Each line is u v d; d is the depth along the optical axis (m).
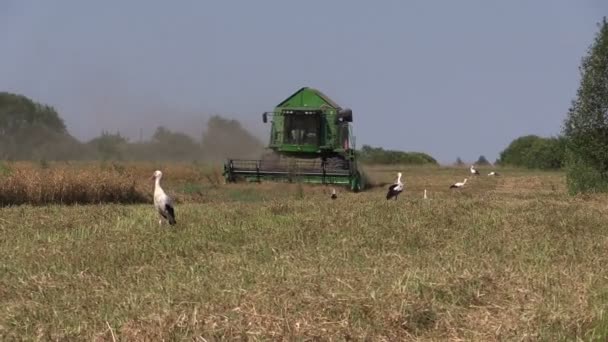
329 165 82.31
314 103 89.75
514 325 20.17
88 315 21.25
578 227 40.28
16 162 96.00
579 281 25.09
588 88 71.88
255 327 19.08
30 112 154.38
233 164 83.38
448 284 23.80
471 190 92.62
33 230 40.25
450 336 19.91
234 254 31.83
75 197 65.56
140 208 54.12
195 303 21.48
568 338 19.59
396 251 32.16
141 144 136.88
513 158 193.50
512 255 31.14
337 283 23.34
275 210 47.75
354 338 19.05
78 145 142.88
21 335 19.72
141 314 20.64
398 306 21.03
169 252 32.31
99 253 31.72
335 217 42.00
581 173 72.50
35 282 25.75
